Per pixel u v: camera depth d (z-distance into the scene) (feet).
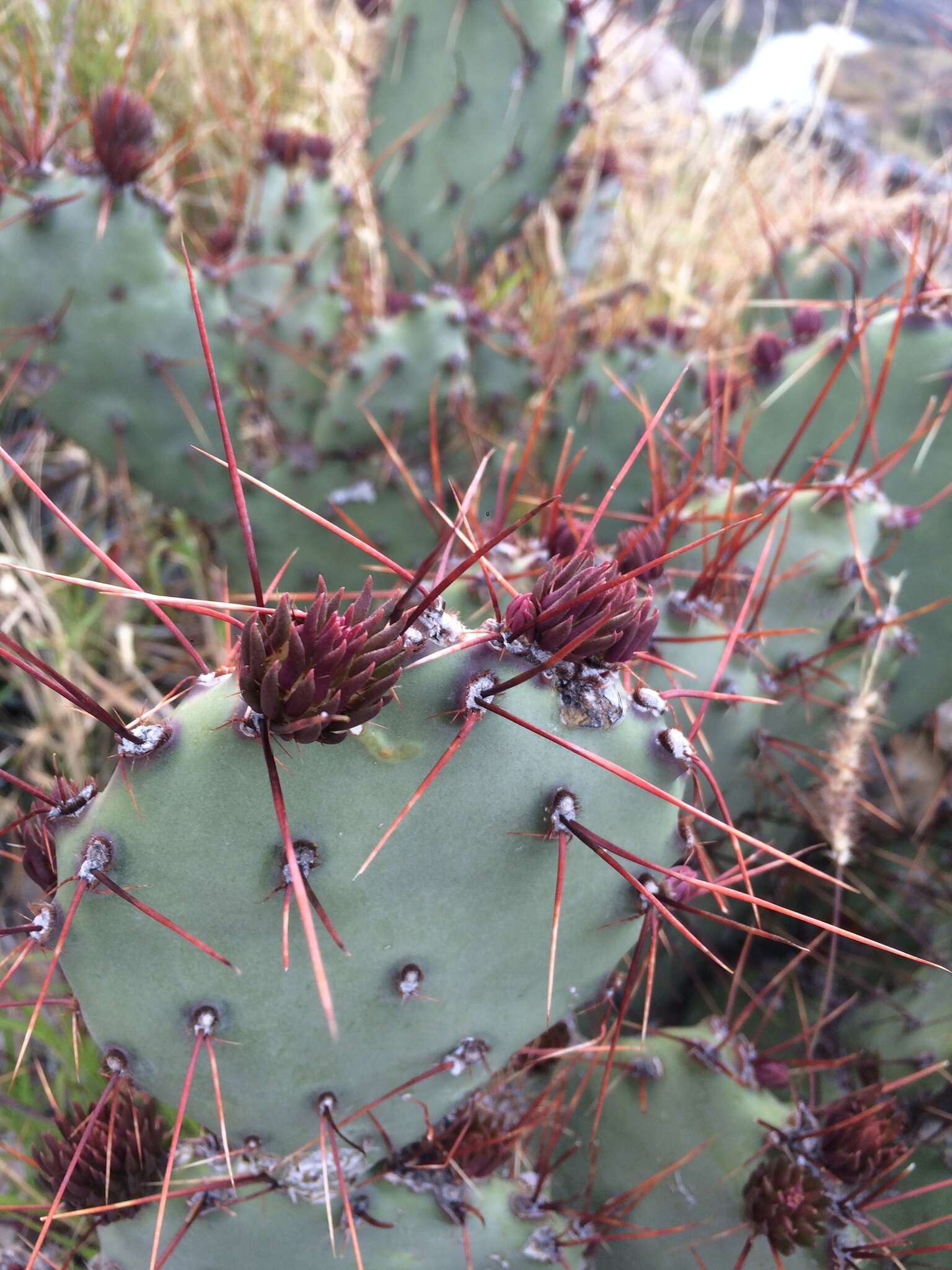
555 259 2.30
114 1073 0.75
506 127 1.79
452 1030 0.78
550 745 0.69
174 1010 0.72
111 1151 0.89
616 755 0.70
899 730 1.50
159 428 1.56
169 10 2.50
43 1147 1.04
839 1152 1.01
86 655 1.85
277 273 1.68
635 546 1.01
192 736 0.66
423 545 1.61
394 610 0.64
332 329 1.70
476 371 1.77
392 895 0.70
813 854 1.42
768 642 1.19
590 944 0.78
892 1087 1.07
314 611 0.59
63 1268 0.96
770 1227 0.96
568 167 2.03
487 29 1.74
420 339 1.56
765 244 2.51
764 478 1.46
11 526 1.97
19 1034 1.35
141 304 1.47
